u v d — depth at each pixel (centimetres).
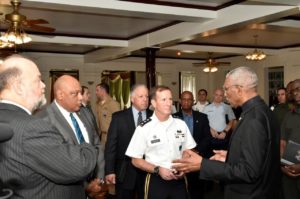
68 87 229
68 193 149
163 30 658
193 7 507
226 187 197
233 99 194
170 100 244
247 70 191
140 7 477
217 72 1248
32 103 142
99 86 524
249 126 178
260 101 189
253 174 172
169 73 1225
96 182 228
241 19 474
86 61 1052
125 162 301
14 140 128
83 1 441
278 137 192
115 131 311
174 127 250
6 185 129
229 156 191
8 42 458
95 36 768
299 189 296
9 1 410
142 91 312
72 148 140
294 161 253
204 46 908
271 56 1029
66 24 650
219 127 535
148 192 242
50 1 421
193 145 258
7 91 138
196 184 340
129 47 797
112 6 459
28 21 427
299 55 942
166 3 491
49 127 138
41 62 1002
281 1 390
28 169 131
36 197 135
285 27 562
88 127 255
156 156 244
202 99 668
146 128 247
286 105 418
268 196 183
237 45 944
